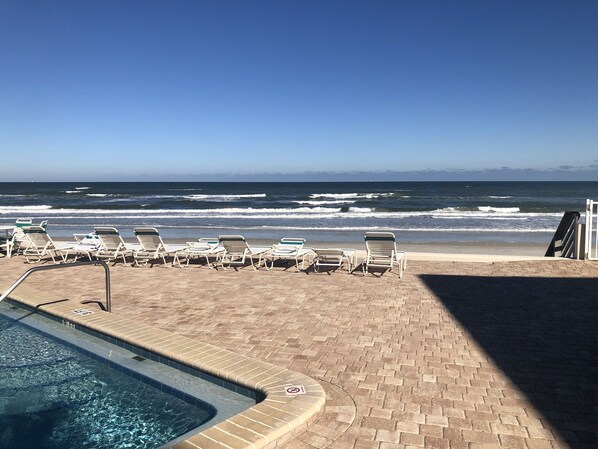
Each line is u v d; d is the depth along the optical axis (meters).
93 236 12.43
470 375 4.31
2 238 13.95
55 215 35.12
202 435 3.07
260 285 8.38
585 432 3.31
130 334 5.34
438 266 10.22
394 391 3.98
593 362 4.59
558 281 8.42
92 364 5.14
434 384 4.12
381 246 9.23
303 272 9.66
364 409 3.67
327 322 6.04
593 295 7.34
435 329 5.71
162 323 6.10
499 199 52.81
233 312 6.58
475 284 8.28
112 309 6.83
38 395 4.46
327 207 42.06
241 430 3.14
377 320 6.11
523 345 5.11
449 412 3.61
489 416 3.55
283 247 10.74
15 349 5.62
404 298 7.30
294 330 5.72
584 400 3.80
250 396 4.03
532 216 31.86
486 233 22.20
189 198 56.72
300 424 3.31
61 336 5.86
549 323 5.89
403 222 28.11
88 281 8.90
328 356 4.83
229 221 29.41
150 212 36.66
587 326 5.75
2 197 60.53
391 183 128.12
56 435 3.80
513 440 3.21
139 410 4.15
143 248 10.97
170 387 4.31
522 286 8.05
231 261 10.38
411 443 3.18
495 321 6.01
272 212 36.31
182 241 18.45
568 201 48.75
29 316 6.75
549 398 3.84
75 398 4.39
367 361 4.68
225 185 113.50
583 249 10.35
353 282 8.57
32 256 12.02
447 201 49.84
